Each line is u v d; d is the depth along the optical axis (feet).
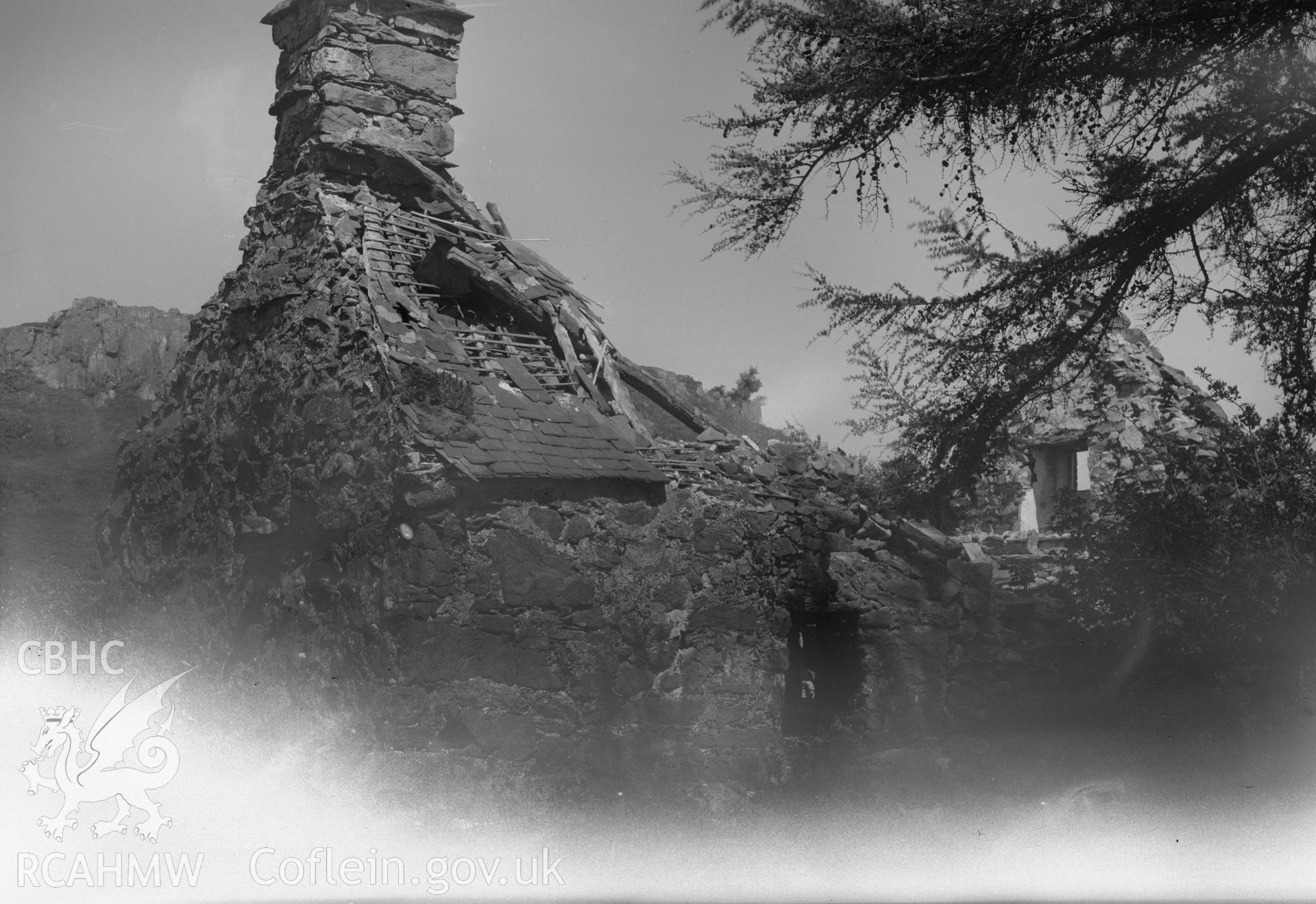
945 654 50.96
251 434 48.75
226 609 47.93
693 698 46.16
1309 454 40.81
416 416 42.11
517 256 52.80
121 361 144.77
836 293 40.50
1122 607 45.78
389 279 47.42
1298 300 36.73
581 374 49.90
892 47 33.53
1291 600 40.70
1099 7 32.89
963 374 40.47
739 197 36.86
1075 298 39.73
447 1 55.26
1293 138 34.83
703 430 53.57
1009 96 34.12
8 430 119.75
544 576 43.06
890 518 51.29
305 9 53.57
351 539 42.80
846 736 49.03
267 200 52.95
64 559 68.64
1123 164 36.19
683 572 46.93
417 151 53.01
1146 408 66.23
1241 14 32.89
